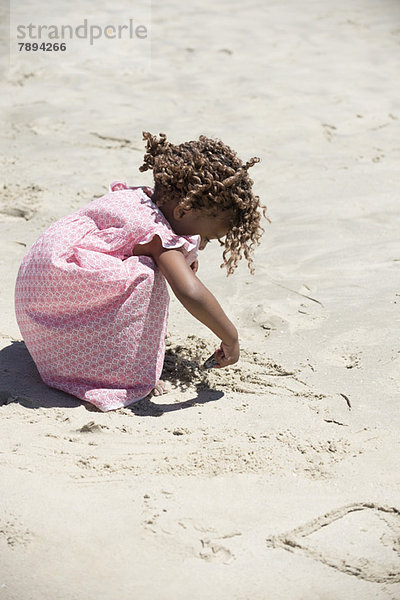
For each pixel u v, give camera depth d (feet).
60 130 28.76
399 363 14.69
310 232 20.79
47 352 13.62
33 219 21.50
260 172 25.23
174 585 9.59
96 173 24.99
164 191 13.61
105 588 9.52
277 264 19.08
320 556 10.12
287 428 12.79
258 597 9.48
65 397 13.57
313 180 24.58
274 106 31.45
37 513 10.62
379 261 19.06
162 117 30.19
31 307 13.51
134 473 11.56
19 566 9.78
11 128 28.91
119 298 13.28
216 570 9.84
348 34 41.83
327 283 18.02
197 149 13.62
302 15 45.44
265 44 40.06
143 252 13.44
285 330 16.06
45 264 13.24
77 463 11.73
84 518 10.59
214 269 18.79
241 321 16.51
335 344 15.47
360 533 10.55
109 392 13.35
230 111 30.83
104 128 28.96
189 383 14.17
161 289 13.47
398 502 11.10
